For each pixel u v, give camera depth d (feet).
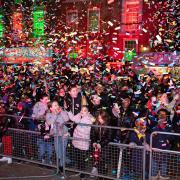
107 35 71.92
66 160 21.09
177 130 18.92
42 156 21.80
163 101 22.04
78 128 20.52
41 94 27.09
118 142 19.20
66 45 71.05
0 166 22.59
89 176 20.68
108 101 25.21
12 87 35.01
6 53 77.00
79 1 75.00
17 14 81.41
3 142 23.61
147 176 18.29
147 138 18.48
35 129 23.31
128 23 70.38
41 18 78.43
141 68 52.75
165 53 51.90
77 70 46.09
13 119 24.14
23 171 21.52
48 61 66.28
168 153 17.58
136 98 25.13
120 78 38.29
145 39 68.13
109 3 72.28
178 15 59.67
